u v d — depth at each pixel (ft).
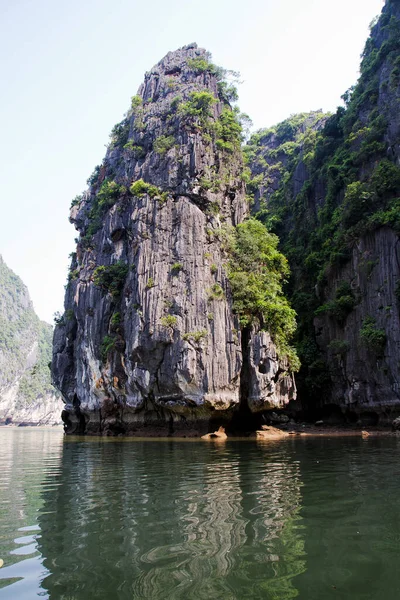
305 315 169.78
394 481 43.29
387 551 23.99
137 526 28.73
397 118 170.09
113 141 193.88
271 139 313.53
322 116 291.99
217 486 41.63
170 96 169.78
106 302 148.97
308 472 49.57
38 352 629.10
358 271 150.10
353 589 19.77
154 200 140.36
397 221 139.03
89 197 198.18
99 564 22.65
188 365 117.50
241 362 121.49
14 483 45.57
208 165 143.84
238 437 111.04
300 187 228.84
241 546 24.85
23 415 512.63
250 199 174.50
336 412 156.35
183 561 22.86
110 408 143.64
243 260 135.95
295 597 19.02
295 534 26.81
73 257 200.95
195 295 125.18
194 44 189.37
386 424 134.82
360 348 144.05
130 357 130.21
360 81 208.03
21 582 20.72
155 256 133.59
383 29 200.75
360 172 177.68
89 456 72.02
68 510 33.24
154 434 128.88
